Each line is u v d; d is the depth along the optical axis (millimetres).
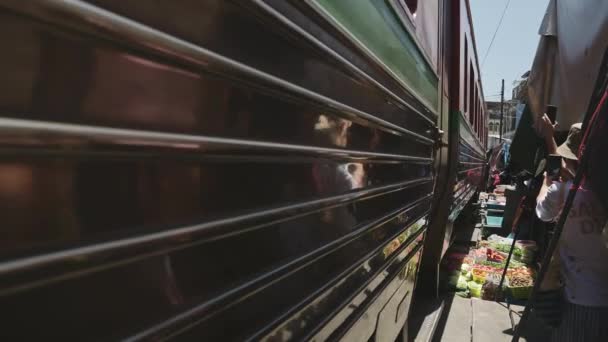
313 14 1193
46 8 542
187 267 791
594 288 2492
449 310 4535
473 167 7293
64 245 577
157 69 706
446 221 3967
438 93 3219
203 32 803
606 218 2340
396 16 2025
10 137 516
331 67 1328
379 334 2061
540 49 4070
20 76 526
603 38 3045
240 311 953
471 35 5539
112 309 649
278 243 1094
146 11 683
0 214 514
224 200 879
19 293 534
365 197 1666
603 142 2230
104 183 631
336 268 1458
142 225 691
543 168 4516
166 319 737
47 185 561
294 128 1135
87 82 598
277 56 1042
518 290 4902
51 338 570
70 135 574
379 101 1812
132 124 664
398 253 2213
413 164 2471
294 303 1168
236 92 900
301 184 1190
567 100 3645
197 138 788
